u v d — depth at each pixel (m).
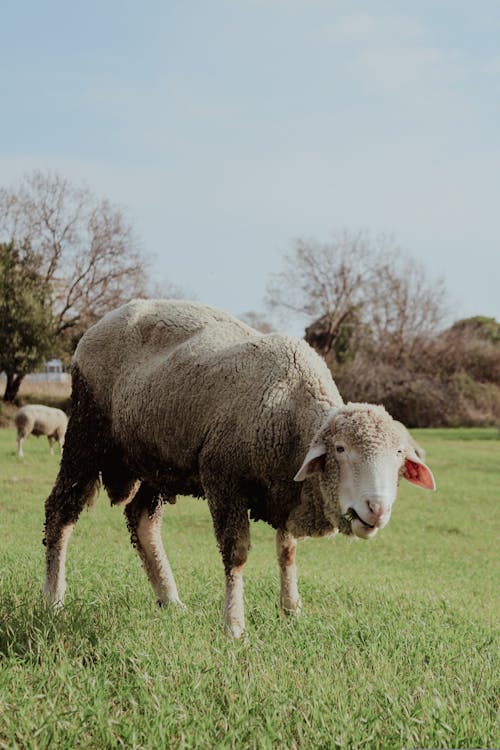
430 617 6.75
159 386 6.41
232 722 3.95
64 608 5.97
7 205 43.69
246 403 5.88
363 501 5.01
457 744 3.80
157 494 7.11
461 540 15.39
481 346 53.22
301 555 12.78
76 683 4.35
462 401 49.19
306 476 5.34
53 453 24.05
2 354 38.94
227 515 5.92
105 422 7.05
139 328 6.94
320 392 5.87
